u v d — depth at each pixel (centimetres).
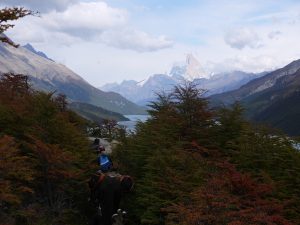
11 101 2373
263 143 2061
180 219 1257
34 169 1841
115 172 835
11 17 1245
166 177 1822
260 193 1608
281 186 1805
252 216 1239
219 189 1280
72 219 1989
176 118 2456
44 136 2017
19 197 1708
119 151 2408
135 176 2288
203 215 1182
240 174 1593
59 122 2091
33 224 1695
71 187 2025
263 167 1969
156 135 2394
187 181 1781
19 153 2005
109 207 775
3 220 1563
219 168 1844
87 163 2070
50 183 1950
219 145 2384
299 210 1703
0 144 1512
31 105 2158
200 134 2427
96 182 789
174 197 1775
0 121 2069
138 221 2145
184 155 1942
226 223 1180
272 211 1523
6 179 1642
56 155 1819
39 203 1912
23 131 2067
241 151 2053
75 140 2155
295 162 1981
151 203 1797
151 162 1983
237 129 2453
